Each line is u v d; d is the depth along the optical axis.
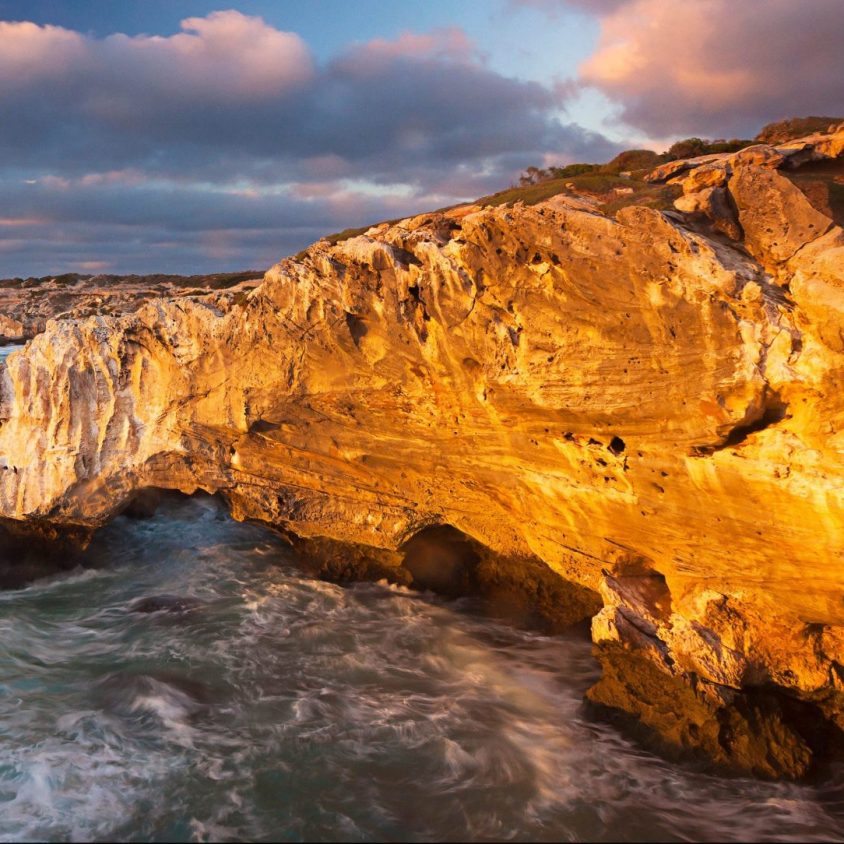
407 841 10.66
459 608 18.94
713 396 10.98
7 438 21.92
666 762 12.30
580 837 10.73
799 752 11.85
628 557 14.30
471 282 13.41
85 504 21.09
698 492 11.99
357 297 15.43
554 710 14.10
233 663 15.82
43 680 15.02
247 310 17.66
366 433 17.30
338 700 14.38
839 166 12.76
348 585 20.36
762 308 10.43
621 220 11.55
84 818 10.93
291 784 11.82
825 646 12.27
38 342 21.16
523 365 12.96
